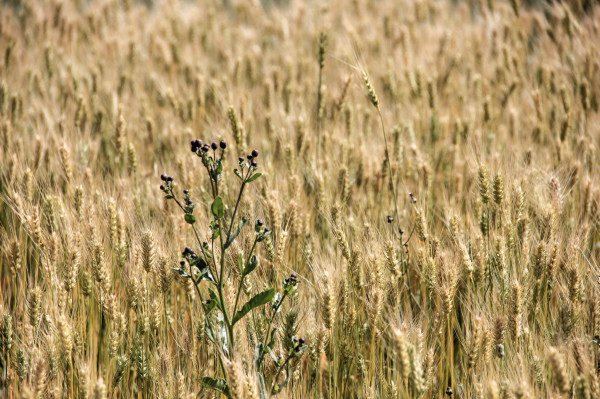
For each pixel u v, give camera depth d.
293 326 4.20
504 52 9.60
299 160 6.76
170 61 10.30
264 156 6.89
